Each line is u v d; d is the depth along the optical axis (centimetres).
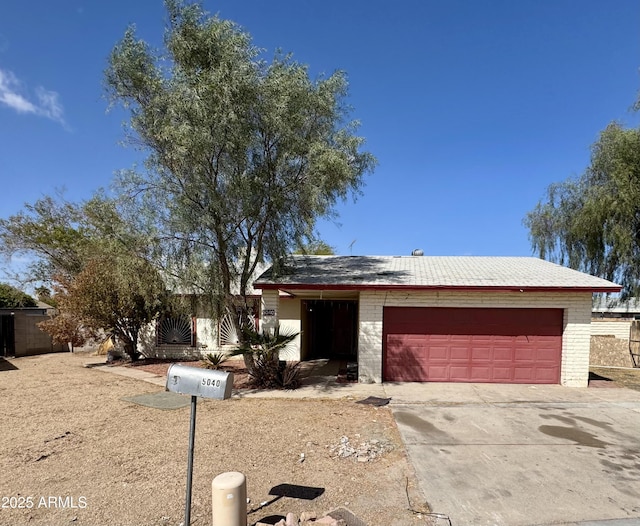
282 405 855
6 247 1941
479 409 820
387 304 1112
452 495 452
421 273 1228
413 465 534
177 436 650
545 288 1040
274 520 396
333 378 1180
